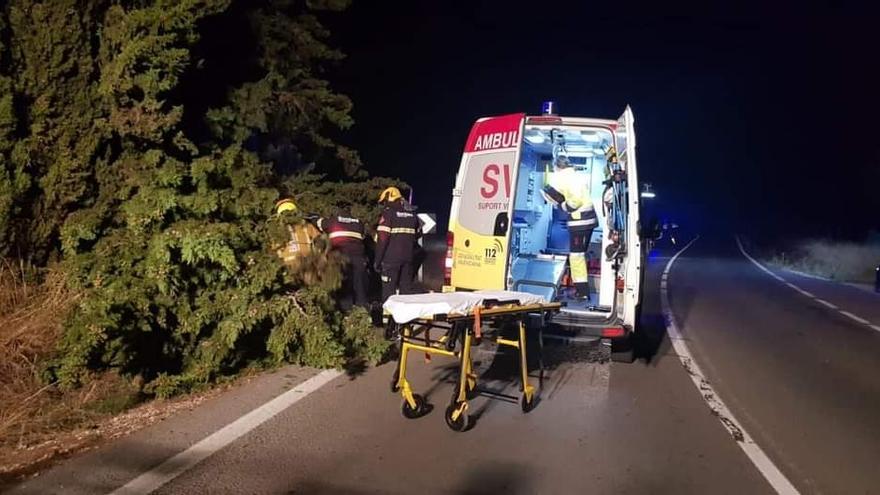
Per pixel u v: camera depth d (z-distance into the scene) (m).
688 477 5.23
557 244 10.23
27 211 6.88
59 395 6.05
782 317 13.61
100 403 6.03
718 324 12.40
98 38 7.47
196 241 6.32
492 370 8.23
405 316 5.88
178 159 8.35
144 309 6.14
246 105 10.20
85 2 7.18
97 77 7.37
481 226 8.48
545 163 10.06
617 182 8.35
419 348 6.16
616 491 4.91
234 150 7.84
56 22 6.93
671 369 8.64
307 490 4.68
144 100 7.38
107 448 5.27
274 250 7.43
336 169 13.01
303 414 6.22
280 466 5.06
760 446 5.97
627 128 8.08
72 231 6.69
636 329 8.59
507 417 6.45
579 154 9.66
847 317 13.94
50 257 7.07
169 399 6.53
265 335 7.61
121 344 6.11
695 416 6.74
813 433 6.39
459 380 5.96
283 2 11.16
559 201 9.03
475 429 6.07
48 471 4.82
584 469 5.28
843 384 8.29
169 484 4.68
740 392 7.71
